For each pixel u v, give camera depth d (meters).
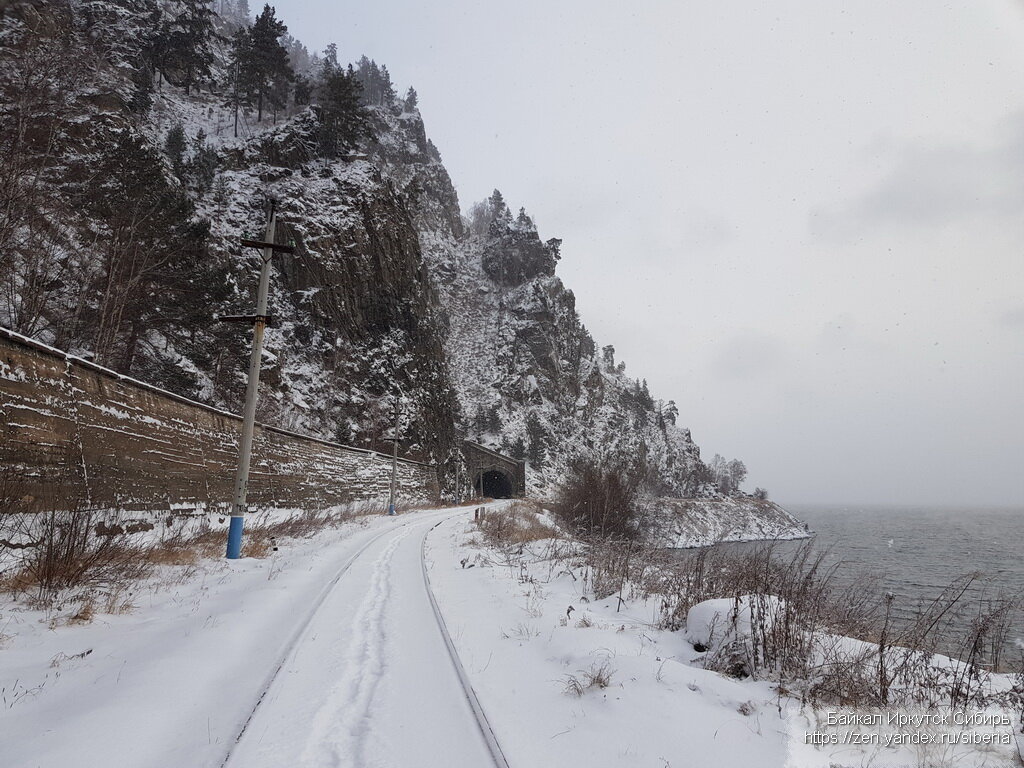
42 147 20.92
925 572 19.14
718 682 4.94
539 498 91.88
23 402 9.84
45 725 3.51
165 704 3.97
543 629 6.96
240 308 37.59
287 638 5.89
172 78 84.81
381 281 66.44
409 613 7.50
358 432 52.03
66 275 24.41
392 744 3.57
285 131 73.31
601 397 144.00
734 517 85.50
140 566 9.18
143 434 14.12
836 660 5.41
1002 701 4.82
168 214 28.02
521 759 3.42
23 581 7.20
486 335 122.31
